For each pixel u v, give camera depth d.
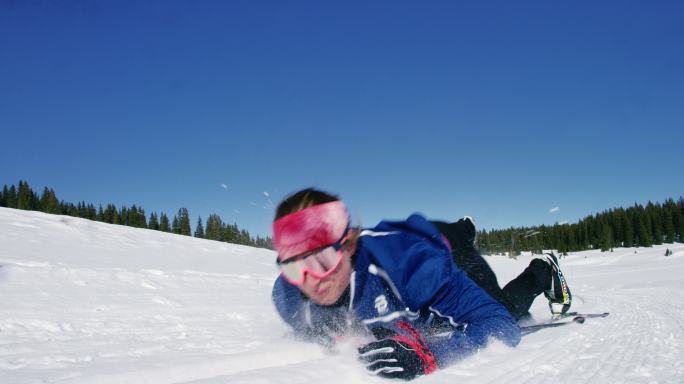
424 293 1.86
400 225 2.07
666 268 16.75
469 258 2.65
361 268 1.84
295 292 2.10
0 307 3.38
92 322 3.09
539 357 1.91
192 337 2.54
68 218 14.94
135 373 1.61
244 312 3.80
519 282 3.14
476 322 1.91
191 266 9.34
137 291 4.88
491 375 1.61
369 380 1.53
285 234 1.71
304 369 1.63
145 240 13.68
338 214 1.73
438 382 1.51
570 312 3.92
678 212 58.91
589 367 1.76
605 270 19.31
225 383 1.43
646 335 2.55
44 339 2.51
